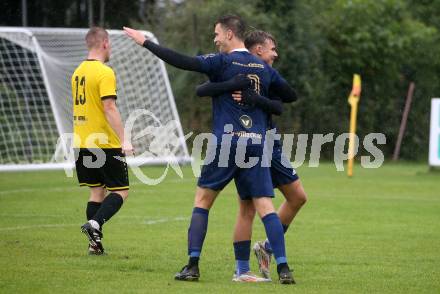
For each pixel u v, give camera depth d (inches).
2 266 1000.2
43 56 2415.1
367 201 1854.1
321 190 2086.6
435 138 2738.7
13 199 1784.0
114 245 1191.6
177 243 1220.5
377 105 3595.0
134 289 874.8
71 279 923.4
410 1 4124.0
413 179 2458.2
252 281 940.6
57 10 3058.6
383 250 1182.9
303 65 3307.1
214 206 1717.5
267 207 918.4
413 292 892.0
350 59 3528.5
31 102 2532.0
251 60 932.6
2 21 2997.0
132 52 2578.7
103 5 3090.6
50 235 1272.1
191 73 3112.7
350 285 924.0
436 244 1243.2
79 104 1116.5
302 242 1253.1
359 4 3563.0
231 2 3191.4
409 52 3681.1
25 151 2497.5
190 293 858.8
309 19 3363.7
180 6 3208.7
